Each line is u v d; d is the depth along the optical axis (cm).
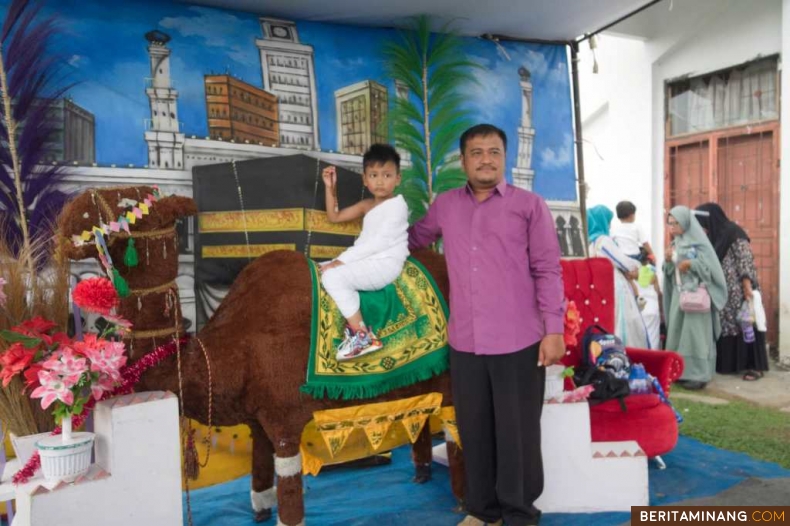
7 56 311
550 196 505
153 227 251
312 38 408
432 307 288
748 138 700
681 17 737
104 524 226
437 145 430
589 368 352
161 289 255
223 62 376
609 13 452
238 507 321
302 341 263
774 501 314
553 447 306
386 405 278
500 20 446
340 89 414
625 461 308
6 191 310
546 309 264
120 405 231
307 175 367
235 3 373
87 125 336
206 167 361
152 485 237
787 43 596
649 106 782
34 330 234
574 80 519
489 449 278
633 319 537
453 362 277
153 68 355
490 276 265
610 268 389
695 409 490
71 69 332
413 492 341
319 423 267
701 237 561
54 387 216
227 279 366
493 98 478
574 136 522
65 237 240
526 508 273
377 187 293
